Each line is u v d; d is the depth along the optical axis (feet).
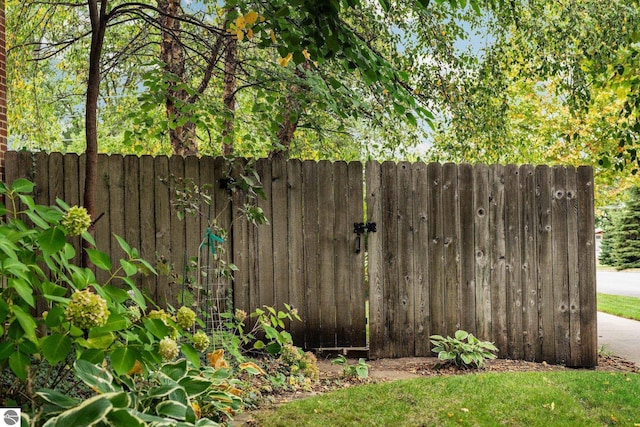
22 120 28.94
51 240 7.57
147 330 8.34
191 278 17.47
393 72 12.37
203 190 19.20
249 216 18.62
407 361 19.69
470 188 20.54
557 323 20.65
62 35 28.27
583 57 23.66
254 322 19.33
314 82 17.42
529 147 38.93
